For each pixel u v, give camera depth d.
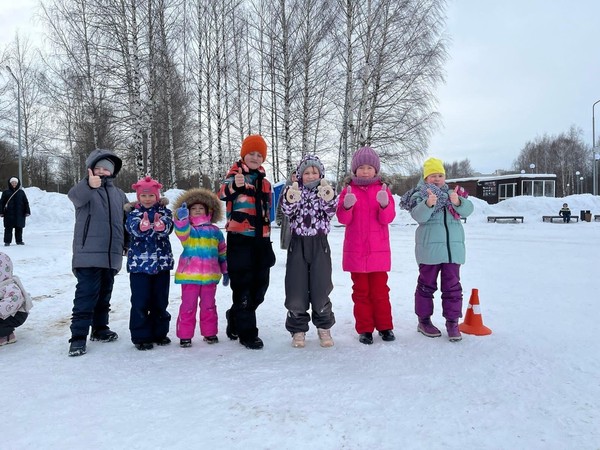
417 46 17.41
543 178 37.41
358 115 18.78
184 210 3.61
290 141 19.48
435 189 3.86
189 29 23.58
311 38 18.48
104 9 17.53
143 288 3.58
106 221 3.67
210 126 24.97
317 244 3.64
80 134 27.20
